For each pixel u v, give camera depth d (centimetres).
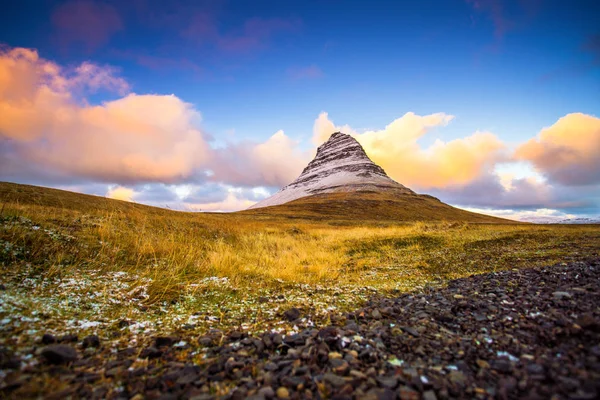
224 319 600
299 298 783
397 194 17175
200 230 1867
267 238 2069
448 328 498
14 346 383
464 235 2242
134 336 486
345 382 326
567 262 1051
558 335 419
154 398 302
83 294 660
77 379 332
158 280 807
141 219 1730
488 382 320
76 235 1088
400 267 1306
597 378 299
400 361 381
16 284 640
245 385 335
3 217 1089
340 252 1766
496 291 702
